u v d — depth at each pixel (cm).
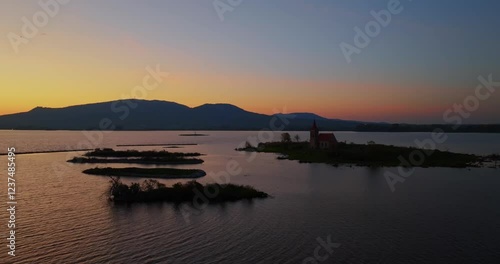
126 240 3794
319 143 14438
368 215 4822
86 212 4906
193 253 3459
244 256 3400
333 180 7812
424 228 4238
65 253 3422
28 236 3884
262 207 5281
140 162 12038
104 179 7912
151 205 5344
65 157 13300
